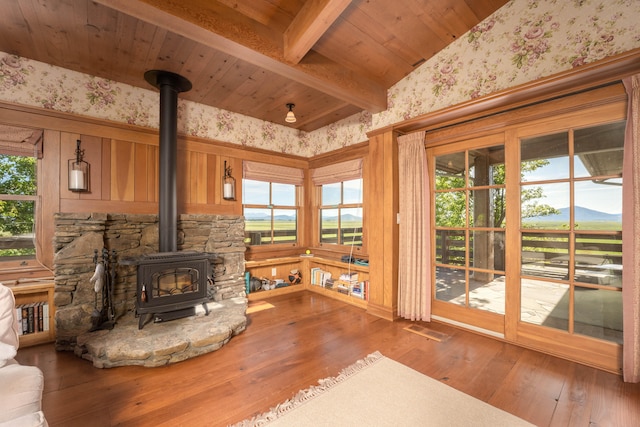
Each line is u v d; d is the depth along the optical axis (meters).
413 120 2.85
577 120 2.12
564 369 2.04
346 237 4.04
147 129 3.01
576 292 2.17
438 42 2.62
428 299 2.93
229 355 2.25
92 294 2.48
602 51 1.87
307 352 2.31
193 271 2.82
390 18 2.29
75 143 2.64
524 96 2.21
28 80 2.45
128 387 1.82
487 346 2.41
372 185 3.30
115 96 2.86
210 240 3.34
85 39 2.19
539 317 2.38
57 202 2.56
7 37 2.15
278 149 4.22
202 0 1.79
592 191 2.09
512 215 2.46
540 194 2.34
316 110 3.66
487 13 2.37
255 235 4.07
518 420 1.52
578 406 1.63
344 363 2.13
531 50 2.17
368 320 3.03
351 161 3.82
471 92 2.49
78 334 2.38
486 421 1.52
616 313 2.02
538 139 2.35
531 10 2.17
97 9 1.87
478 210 2.73
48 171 2.52
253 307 3.46
